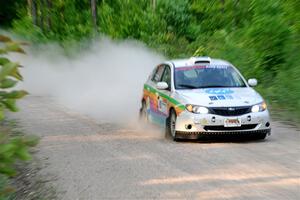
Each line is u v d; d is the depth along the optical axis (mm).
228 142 13836
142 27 44531
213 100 13852
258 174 10266
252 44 26391
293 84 20562
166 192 9242
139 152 12820
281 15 26719
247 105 13805
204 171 10656
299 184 9469
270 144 13383
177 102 14164
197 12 43406
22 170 11320
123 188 9633
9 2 63750
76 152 13094
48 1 53688
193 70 15391
